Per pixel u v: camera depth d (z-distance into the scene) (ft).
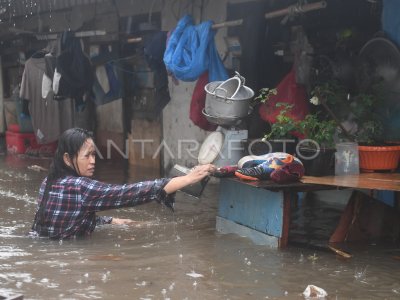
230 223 18.60
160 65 29.37
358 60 22.29
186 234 18.26
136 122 36.96
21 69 43.96
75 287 12.81
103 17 36.63
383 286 13.53
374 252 16.56
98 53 36.63
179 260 15.20
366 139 19.89
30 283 13.05
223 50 28.09
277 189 16.40
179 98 31.76
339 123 19.97
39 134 39.45
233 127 20.51
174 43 24.39
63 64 32.68
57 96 33.78
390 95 21.30
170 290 12.79
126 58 34.50
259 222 17.46
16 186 28.76
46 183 17.35
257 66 23.94
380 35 21.54
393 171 19.02
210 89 19.85
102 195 16.53
